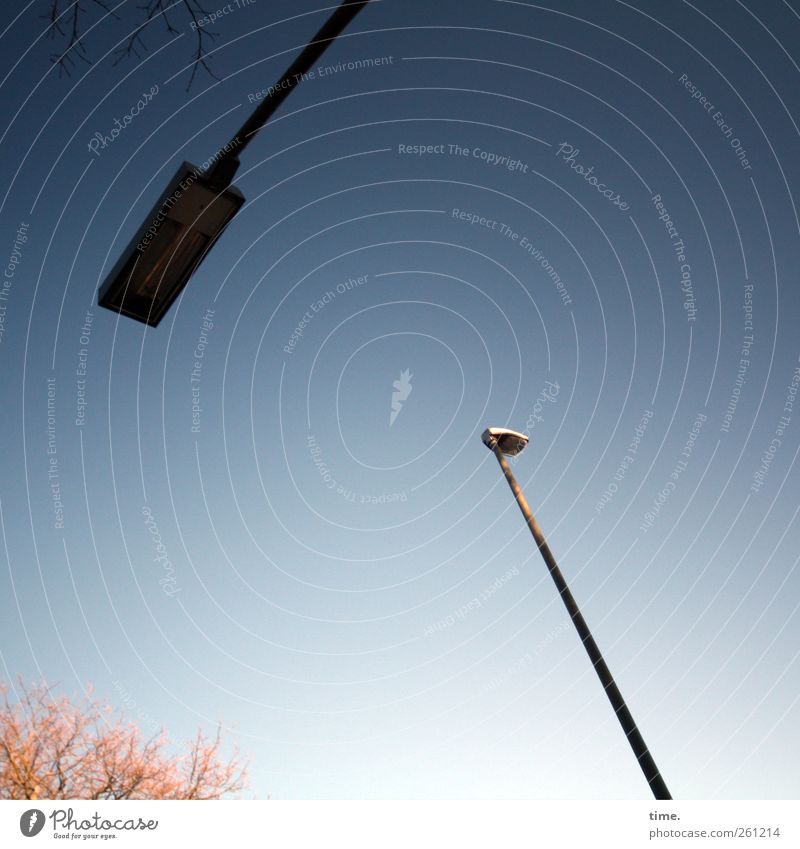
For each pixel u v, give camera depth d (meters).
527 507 8.45
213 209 3.11
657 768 5.79
